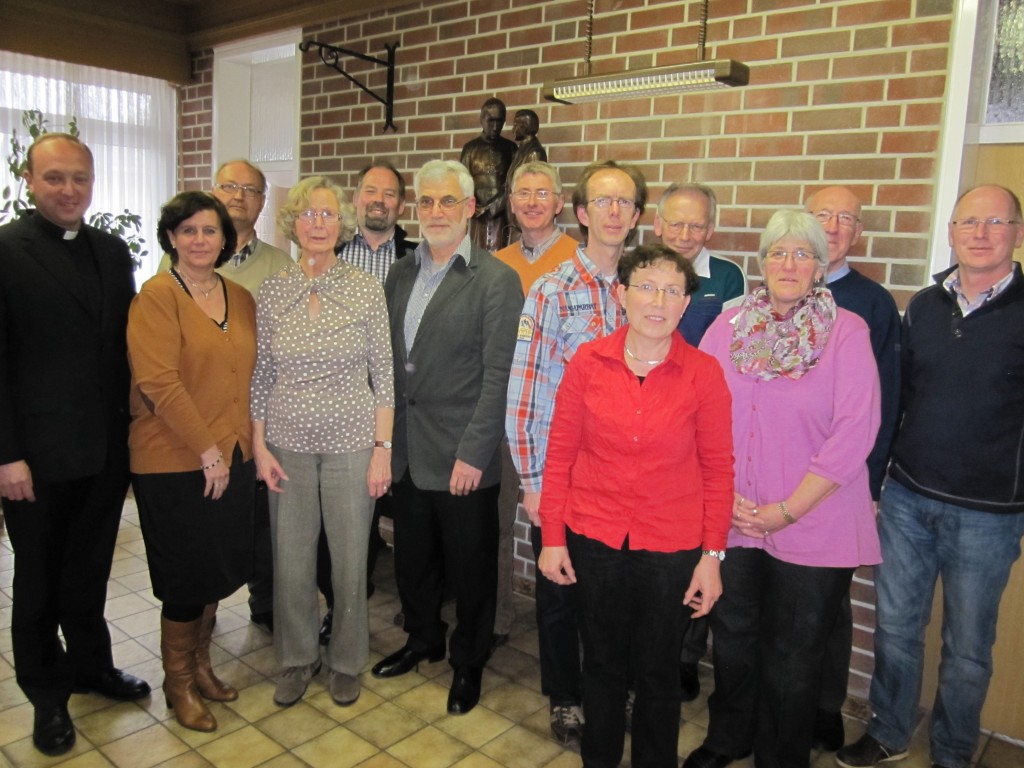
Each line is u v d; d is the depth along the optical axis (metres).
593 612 1.86
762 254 1.87
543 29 3.02
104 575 2.31
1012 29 2.23
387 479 2.30
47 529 2.05
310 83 3.87
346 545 2.31
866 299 2.16
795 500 1.81
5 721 2.25
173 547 2.10
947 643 2.07
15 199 3.77
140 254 4.13
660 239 2.41
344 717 2.33
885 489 2.17
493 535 2.37
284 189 4.36
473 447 2.20
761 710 1.97
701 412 1.74
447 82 3.33
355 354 2.23
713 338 2.00
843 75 2.38
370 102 3.62
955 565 2.01
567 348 2.05
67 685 2.17
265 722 2.29
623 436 1.73
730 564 1.99
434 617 2.58
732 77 2.07
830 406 1.82
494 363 2.20
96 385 2.07
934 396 2.00
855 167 2.38
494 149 3.01
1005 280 1.92
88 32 4.11
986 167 2.31
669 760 1.89
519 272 2.73
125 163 4.51
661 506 1.75
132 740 2.18
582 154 2.96
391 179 2.83
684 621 1.83
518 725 2.32
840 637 2.25
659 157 2.77
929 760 2.22
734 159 2.61
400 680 2.53
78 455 2.04
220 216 2.12
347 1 3.59
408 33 3.44
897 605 2.13
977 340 1.93
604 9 2.86
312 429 2.21
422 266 2.37
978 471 1.95
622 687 1.92
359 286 2.26
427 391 2.29
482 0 3.18
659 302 1.66
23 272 1.95
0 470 1.93
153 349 2.01
